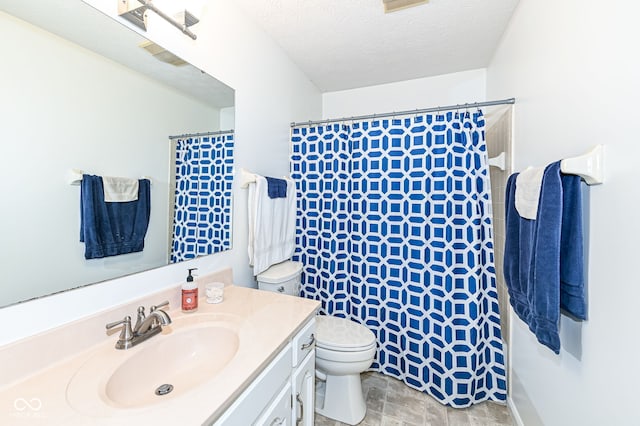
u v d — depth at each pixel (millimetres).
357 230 1936
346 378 1534
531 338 1290
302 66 2221
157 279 1107
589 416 829
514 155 1538
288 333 957
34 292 750
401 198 1805
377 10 1562
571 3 950
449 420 1506
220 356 958
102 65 914
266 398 838
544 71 1157
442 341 1645
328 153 2025
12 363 687
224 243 1446
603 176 777
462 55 2053
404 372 1801
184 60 1198
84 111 869
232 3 1476
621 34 705
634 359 657
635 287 657
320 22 1667
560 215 870
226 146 1453
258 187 1563
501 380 1632
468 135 1650
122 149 984
